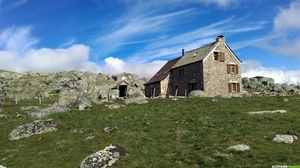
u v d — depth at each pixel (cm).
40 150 3503
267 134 3206
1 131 4512
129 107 5456
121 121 4341
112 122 4341
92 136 3688
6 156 3466
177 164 2617
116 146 2888
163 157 2806
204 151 2852
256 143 2967
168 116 4509
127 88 9662
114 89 9481
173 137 3397
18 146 3788
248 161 2541
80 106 5662
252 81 11431
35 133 4172
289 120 3750
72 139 3741
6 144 3941
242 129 3456
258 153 2689
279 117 3919
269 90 10119
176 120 4216
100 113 5003
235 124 3709
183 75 8338
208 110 4778
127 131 3738
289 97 5822
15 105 7800
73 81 12950
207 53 7831
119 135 3572
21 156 3384
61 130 4197
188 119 4156
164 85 8681
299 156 2572
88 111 5222
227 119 4003
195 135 3397
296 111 4441
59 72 18188
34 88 12850
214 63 7850
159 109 5109
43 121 4331
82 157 3066
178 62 8844
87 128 4122
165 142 3247
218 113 4472
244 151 2756
